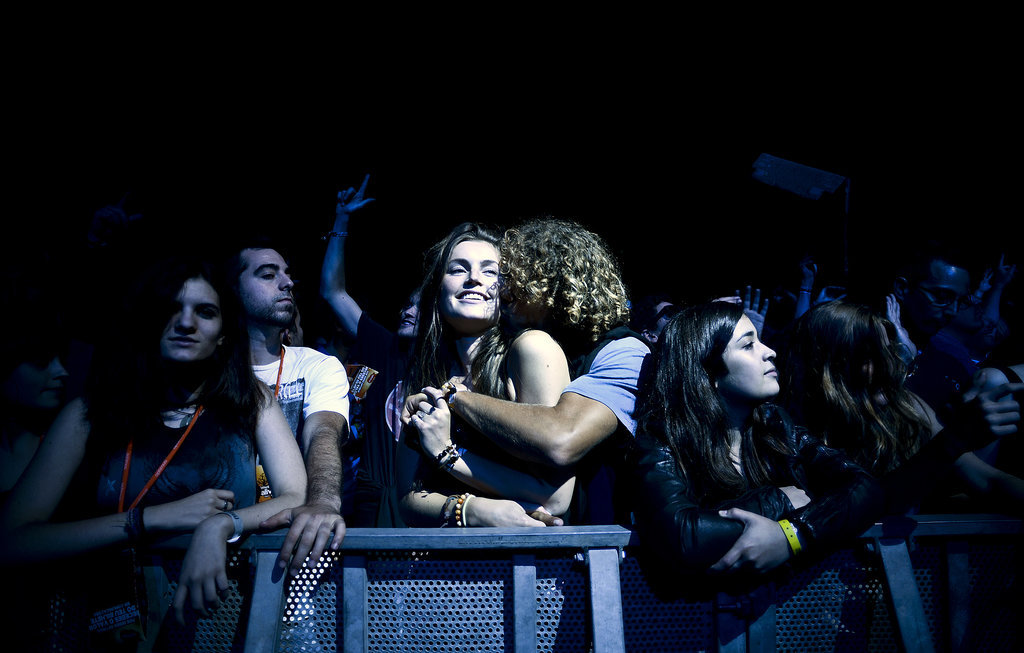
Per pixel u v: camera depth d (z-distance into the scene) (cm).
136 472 181
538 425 178
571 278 203
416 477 200
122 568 170
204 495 173
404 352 287
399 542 170
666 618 177
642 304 465
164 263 189
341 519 172
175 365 185
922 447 201
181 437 184
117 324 187
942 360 271
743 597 175
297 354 245
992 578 189
